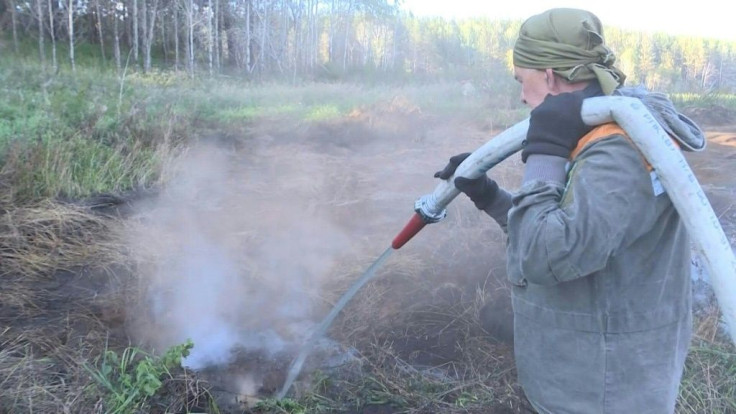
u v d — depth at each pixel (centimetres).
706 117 1362
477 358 310
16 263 408
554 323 149
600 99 134
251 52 3203
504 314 342
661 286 143
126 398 249
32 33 2619
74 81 1327
